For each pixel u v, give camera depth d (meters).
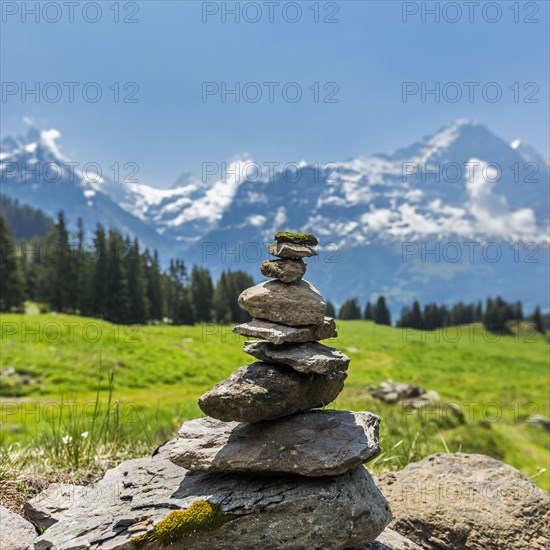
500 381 40.53
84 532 4.38
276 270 4.96
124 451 8.18
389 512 4.94
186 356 36.75
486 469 7.07
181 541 4.30
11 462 7.20
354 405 20.72
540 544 5.75
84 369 28.86
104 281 74.56
